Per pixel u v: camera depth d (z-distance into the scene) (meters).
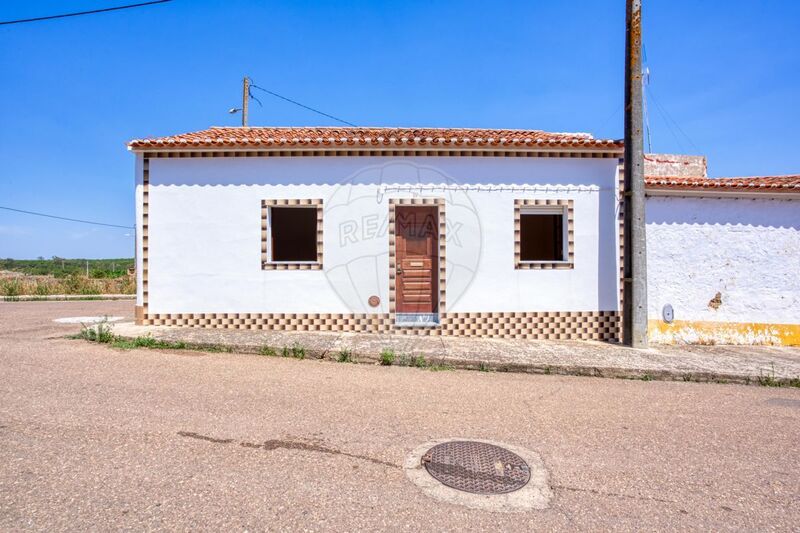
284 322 8.47
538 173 8.64
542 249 10.60
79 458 3.30
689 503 3.03
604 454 3.76
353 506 2.83
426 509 2.84
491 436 4.04
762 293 8.84
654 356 7.37
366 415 4.43
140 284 8.43
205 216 8.45
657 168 13.41
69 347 6.87
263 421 4.15
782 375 6.50
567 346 7.90
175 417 4.14
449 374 6.25
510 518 2.78
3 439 3.57
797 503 3.07
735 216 8.82
